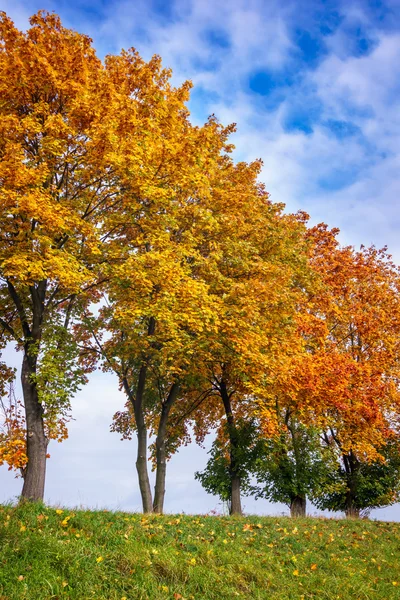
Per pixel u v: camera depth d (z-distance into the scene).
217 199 18.41
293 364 18.11
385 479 23.50
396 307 23.94
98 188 15.29
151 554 8.94
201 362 18.52
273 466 19.91
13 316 16.83
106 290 17.39
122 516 11.10
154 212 15.84
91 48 15.70
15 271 12.47
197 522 12.33
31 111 14.85
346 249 25.69
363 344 24.41
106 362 19.42
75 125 14.63
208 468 22.17
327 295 23.50
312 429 20.50
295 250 20.33
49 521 9.38
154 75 17.86
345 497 24.41
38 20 15.29
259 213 19.75
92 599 7.02
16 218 14.27
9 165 12.48
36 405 14.30
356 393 21.19
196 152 16.61
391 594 10.34
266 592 8.97
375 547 14.11
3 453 13.59
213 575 8.79
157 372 20.19
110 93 14.78
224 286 17.64
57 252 13.43
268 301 17.56
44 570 7.37
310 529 14.84
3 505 10.07
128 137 14.95
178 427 23.14
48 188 14.19
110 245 15.48
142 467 18.52
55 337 14.21
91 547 8.51
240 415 23.06
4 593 6.67
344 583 10.37
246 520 14.41
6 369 16.72
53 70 14.08
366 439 21.88
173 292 15.12
